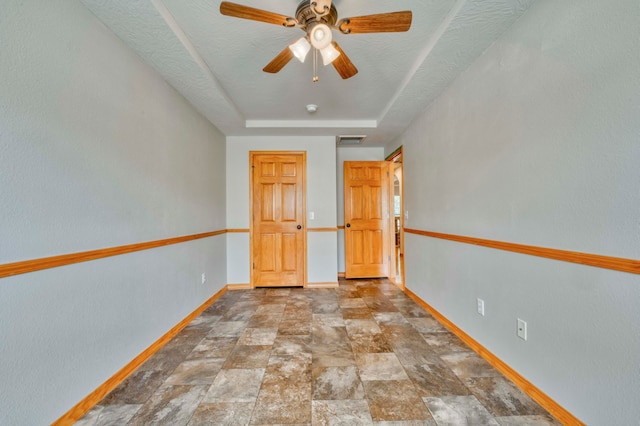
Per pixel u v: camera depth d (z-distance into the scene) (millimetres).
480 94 1928
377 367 1830
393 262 4250
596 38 1142
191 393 1575
